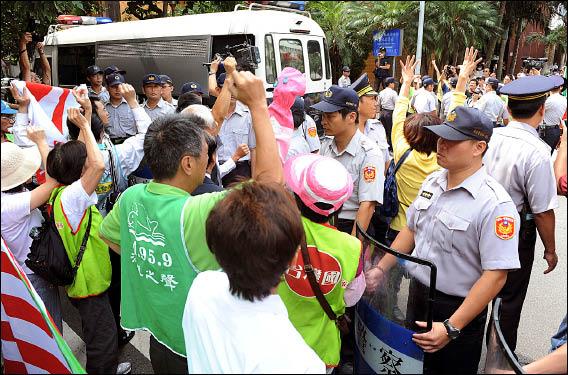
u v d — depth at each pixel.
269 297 1.08
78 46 9.01
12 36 5.73
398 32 7.99
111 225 1.67
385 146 3.51
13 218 2.09
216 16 6.98
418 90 7.27
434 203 1.87
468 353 1.84
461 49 11.65
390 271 1.58
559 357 1.29
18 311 1.58
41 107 2.99
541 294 3.57
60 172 2.13
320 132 5.41
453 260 1.81
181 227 1.40
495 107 6.66
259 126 1.42
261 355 0.98
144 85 4.89
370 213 2.39
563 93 4.73
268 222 1.02
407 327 1.55
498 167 2.31
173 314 1.49
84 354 2.80
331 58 9.76
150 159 1.51
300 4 8.23
